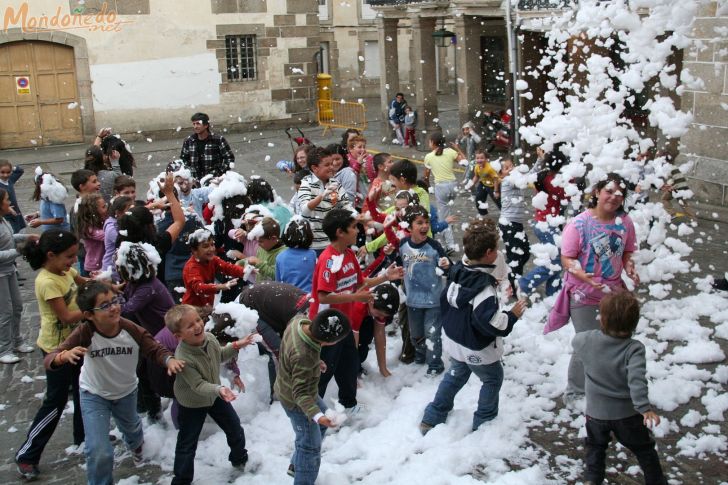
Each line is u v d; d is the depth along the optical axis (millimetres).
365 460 4801
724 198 11609
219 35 23047
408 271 5812
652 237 6684
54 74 21250
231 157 9969
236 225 6730
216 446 5090
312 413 4039
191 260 5855
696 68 11719
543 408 5383
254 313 5109
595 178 6059
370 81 33062
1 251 6539
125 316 5109
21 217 9211
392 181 7020
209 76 23141
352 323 5453
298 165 8227
